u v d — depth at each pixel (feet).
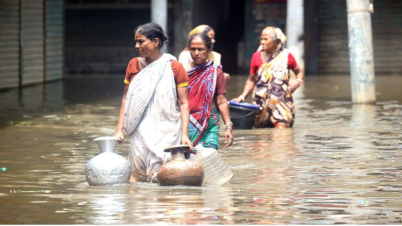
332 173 33.88
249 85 53.57
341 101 72.23
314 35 119.55
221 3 144.77
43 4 96.94
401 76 109.50
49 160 37.96
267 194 29.09
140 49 31.60
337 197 28.53
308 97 76.89
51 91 84.02
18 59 90.58
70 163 37.04
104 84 94.99
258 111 52.34
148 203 27.35
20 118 58.03
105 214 25.70
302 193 29.27
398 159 37.83
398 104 68.39
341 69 120.47
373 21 120.16
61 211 26.20
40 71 97.09
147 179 31.91
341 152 40.45
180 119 32.19
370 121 55.47
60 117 58.75
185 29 117.91
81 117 58.75
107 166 30.66
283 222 24.50
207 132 35.09
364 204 27.25
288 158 38.47
